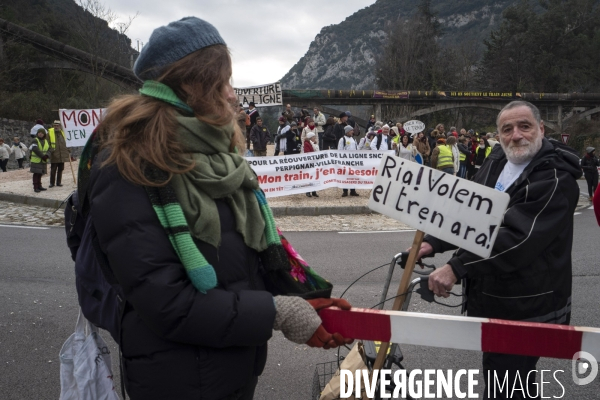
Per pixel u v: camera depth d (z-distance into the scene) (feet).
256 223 5.35
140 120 4.81
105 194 4.71
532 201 8.13
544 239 7.97
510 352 5.95
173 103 4.91
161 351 4.91
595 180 52.80
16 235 29.55
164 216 4.70
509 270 7.95
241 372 5.16
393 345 7.69
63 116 43.11
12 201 42.04
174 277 4.66
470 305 8.99
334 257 24.97
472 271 7.91
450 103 218.79
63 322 16.07
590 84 292.81
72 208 5.76
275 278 5.93
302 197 44.14
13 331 15.26
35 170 43.14
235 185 4.99
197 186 4.88
